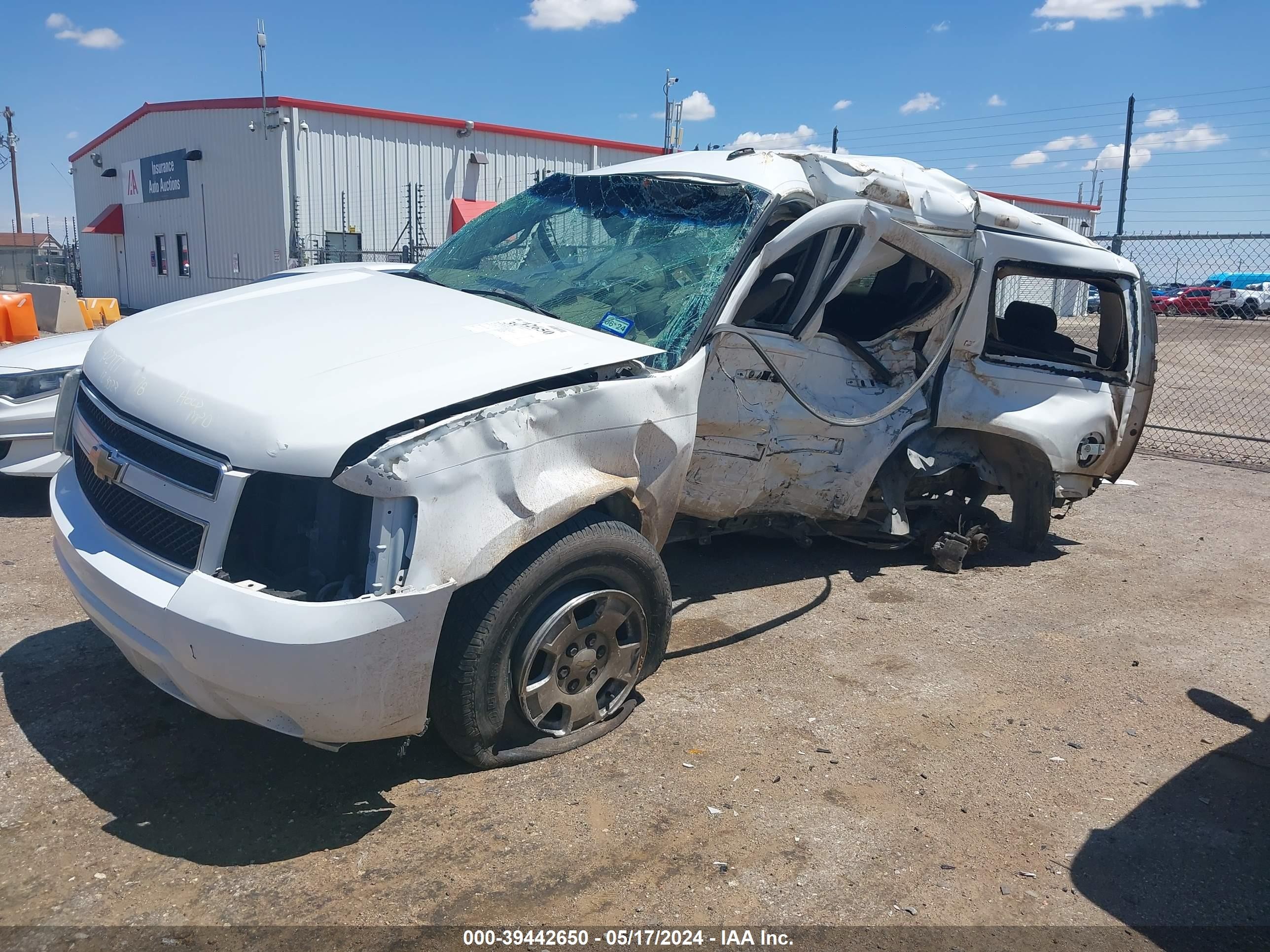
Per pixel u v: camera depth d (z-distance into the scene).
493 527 2.85
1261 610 5.28
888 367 4.92
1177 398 15.24
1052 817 3.16
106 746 3.28
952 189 5.10
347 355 3.02
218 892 2.58
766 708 3.79
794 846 2.91
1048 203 32.59
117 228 28.22
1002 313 5.99
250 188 22.05
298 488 2.83
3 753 3.21
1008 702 3.99
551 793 3.11
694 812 3.05
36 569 4.95
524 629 3.09
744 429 4.25
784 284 4.04
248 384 2.85
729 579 5.29
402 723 2.82
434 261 4.70
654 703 3.77
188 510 2.69
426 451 2.70
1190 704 4.07
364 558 2.77
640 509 3.49
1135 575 5.82
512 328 3.37
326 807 2.99
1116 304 5.95
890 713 3.82
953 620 4.90
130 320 3.77
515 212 4.83
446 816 2.96
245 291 4.02
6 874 2.61
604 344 3.40
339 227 21.86
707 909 2.61
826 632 4.63
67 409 3.65
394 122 22.25
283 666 2.52
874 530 5.39
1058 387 5.59
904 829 3.04
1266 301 22.94
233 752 3.28
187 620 2.55
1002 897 2.74
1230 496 8.06
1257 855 3.01
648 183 4.47
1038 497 5.76
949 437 5.47
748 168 4.32
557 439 3.07
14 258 33.75
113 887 2.58
